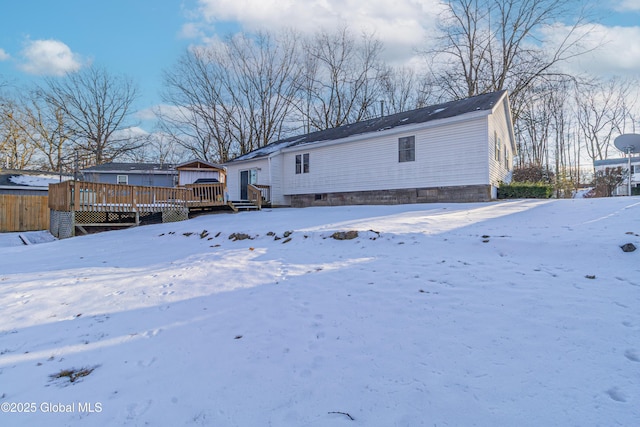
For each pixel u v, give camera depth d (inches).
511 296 129.4
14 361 102.6
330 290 155.6
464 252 195.2
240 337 114.1
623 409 68.8
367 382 84.1
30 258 294.4
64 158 1237.7
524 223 245.8
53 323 133.1
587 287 131.6
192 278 194.2
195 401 79.9
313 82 1141.7
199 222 448.1
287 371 91.5
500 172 545.6
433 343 100.8
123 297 164.6
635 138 512.1
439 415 70.8
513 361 88.4
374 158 553.0
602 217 239.3
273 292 159.5
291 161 676.1
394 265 183.5
